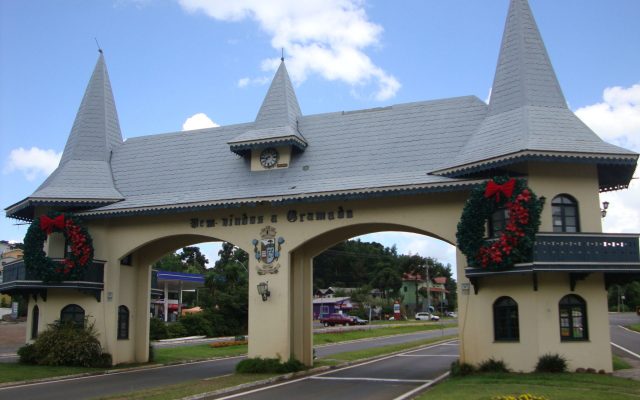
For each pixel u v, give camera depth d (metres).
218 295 52.88
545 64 23.67
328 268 107.00
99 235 27.39
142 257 29.33
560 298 20.47
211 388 18.58
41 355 25.70
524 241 19.55
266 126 27.02
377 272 103.81
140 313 28.88
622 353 30.03
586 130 21.86
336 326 67.31
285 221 24.73
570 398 14.38
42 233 26.23
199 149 28.88
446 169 21.92
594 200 21.20
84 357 25.62
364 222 23.50
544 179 21.05
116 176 29.16
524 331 20.39
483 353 21.06
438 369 26.06
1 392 18.91
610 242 20.31
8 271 29.17
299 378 22.53
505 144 21.58
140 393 17.50
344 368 26.66
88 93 31.23
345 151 25.64
